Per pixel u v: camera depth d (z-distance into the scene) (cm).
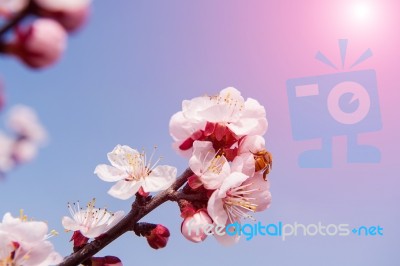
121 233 31
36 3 16
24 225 29
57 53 17
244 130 31
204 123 31
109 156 32
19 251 29
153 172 31
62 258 30
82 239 31
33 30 17
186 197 31
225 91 32
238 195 31
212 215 30
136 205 31
